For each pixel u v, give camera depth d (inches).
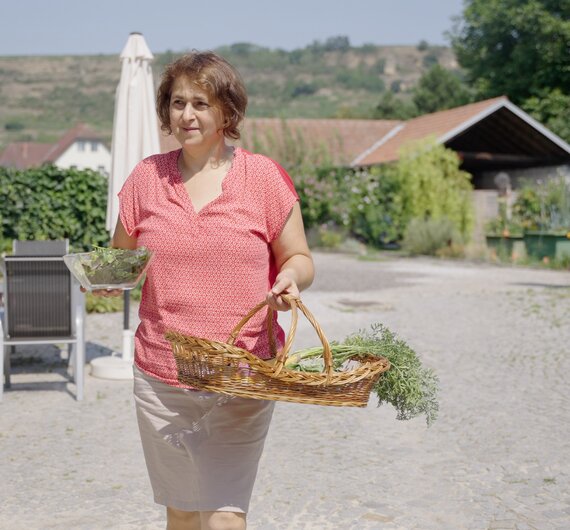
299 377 96.7
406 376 115.3
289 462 198.4
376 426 231.6
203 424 107.1
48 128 6579.7
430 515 163.5
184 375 100.1
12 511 165.3
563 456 202.4
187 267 106.2
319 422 236.2
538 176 1181.1
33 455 202.8
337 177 1071.0
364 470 192.1
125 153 299.3
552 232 813.9
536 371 306.8
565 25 1561.3
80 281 116.2
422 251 948.6
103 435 220.7
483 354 340.8
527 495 174.7
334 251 1004.6
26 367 310.2
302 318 446.6
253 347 107.8
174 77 106.4
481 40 1749.5
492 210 1056.2
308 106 7854.3
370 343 116.2
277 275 108.9
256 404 106.3
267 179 109.0
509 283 631.2
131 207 112.4
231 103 106.7
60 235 519.8
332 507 167.9
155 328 109.2
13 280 262.7
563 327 410.3
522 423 233.8
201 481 107.4
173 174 109.8
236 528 107.3
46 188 517.7
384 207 1031.0
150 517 163.0
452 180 1008.2
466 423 234.1
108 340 363.6
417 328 410.0
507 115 1141.7
